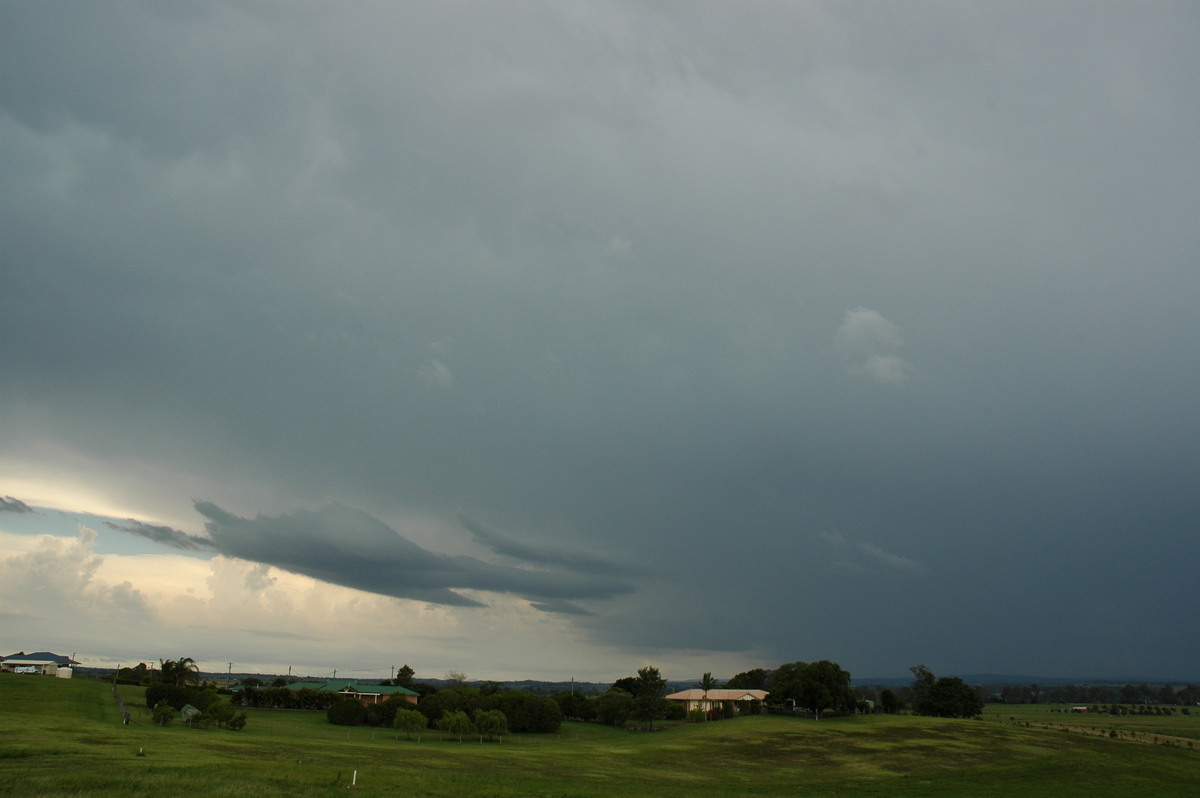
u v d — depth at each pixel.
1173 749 113.62
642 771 85.31
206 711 99.81
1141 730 162.75
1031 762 98.62
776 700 160.50
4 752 55.12
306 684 191.12
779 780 85.69
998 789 79.81
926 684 177.88
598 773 79.81
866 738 117.69
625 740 125.19
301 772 56.34
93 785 43.59
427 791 52.53
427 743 104.44
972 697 162.00
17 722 75.75
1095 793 78.50
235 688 177.38
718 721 147.25
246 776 51.56
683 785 75.25
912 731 124.69
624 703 157.00
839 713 152.12
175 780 46.94
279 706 150.12
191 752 64.62
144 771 50.06
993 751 107.00
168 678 150.38
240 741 80.12
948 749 108.50
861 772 92.00
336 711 126.62
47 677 147.50
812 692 146.25
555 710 135.75
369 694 154.88
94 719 91.12
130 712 105.06
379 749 85.88
